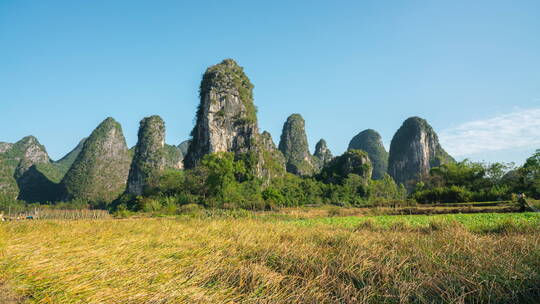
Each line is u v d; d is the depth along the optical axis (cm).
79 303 324
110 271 421
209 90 8319
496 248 570
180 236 863
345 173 8312
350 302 369
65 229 995
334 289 414
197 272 449
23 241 654
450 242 631
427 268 472
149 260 498
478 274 428
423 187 6919
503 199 3881
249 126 8281
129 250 581
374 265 492
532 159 4234
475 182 5625
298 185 7619
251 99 9338
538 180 3788
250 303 360
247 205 4462
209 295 371
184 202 5441
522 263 468
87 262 466
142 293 350
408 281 430
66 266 438
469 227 1027
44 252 525
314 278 456
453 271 440
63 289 354
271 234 901
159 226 1180
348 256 546
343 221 1873
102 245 630
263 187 7138
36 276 393
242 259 580
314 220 2045
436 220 1062
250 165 7406
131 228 1112
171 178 6475
